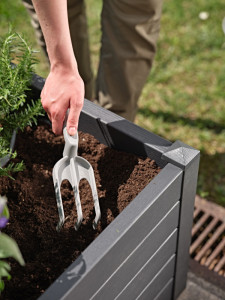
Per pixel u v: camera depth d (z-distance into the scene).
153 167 1.43
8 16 3.08
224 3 3.17
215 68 2.78
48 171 1.52
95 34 3.03
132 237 1.22
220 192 2.21
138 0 1.84
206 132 2.45
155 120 2.53
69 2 2.00
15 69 1.43
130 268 1.32
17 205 1.42
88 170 1.38
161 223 1.35
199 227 2.07
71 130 1.35
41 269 1.26
